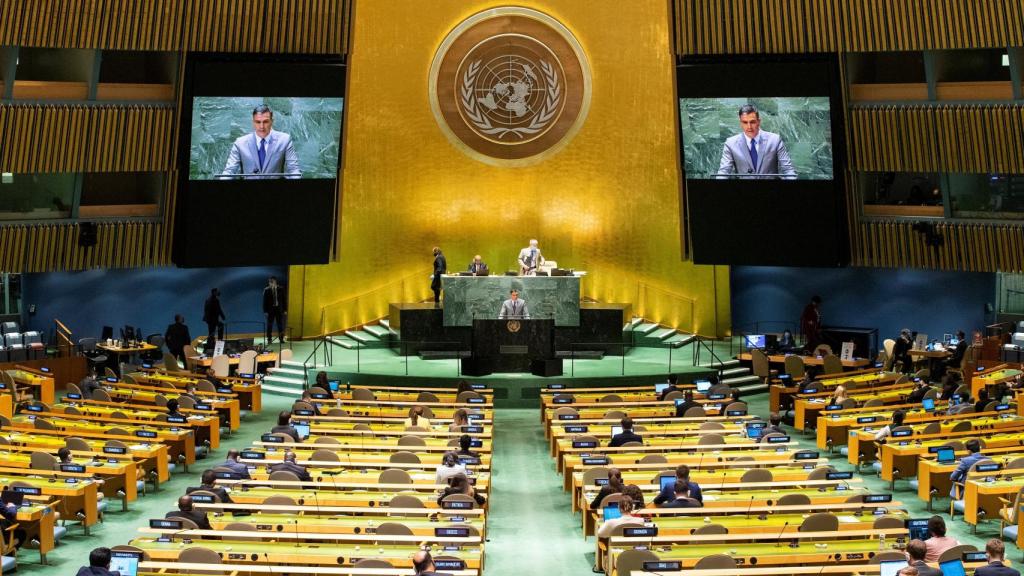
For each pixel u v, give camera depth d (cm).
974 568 1219
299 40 2716
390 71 3175
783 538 1331
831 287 3362
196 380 2522
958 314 3177
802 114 2723
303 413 2180
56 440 1889
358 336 3141
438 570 1208
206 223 2761
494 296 2962
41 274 3086
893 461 1919
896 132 2764
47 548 1552
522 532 1736
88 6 2564
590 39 3186
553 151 3228
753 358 2811
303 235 2830
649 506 1534
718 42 2739
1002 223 2764
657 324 3222
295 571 1205
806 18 2694
